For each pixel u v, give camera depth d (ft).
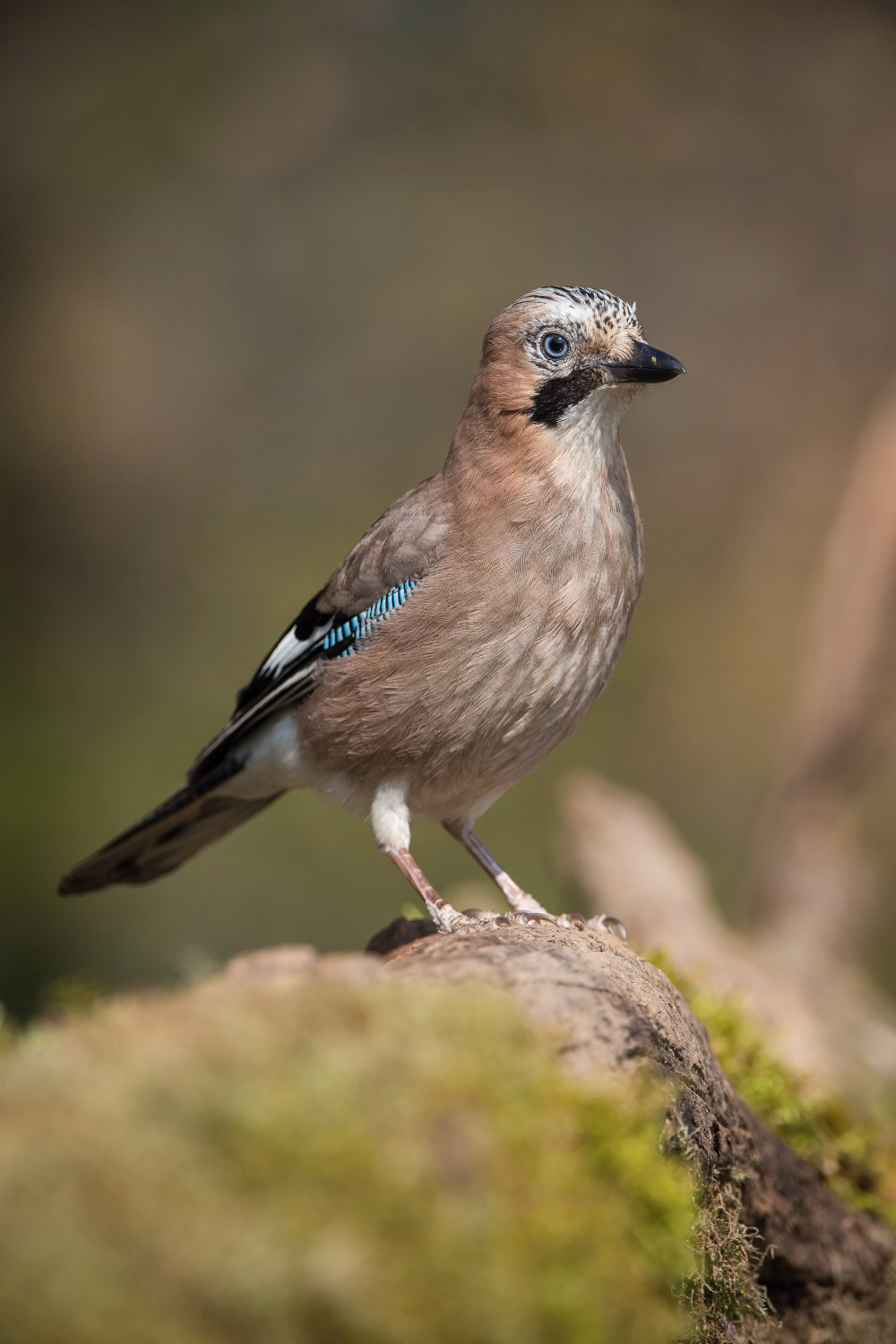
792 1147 14.32
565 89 66.64
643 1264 8.10
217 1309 6.26
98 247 63.67
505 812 50.44
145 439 62.49
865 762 34.73
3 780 48.34
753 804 53.31
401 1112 7.14
